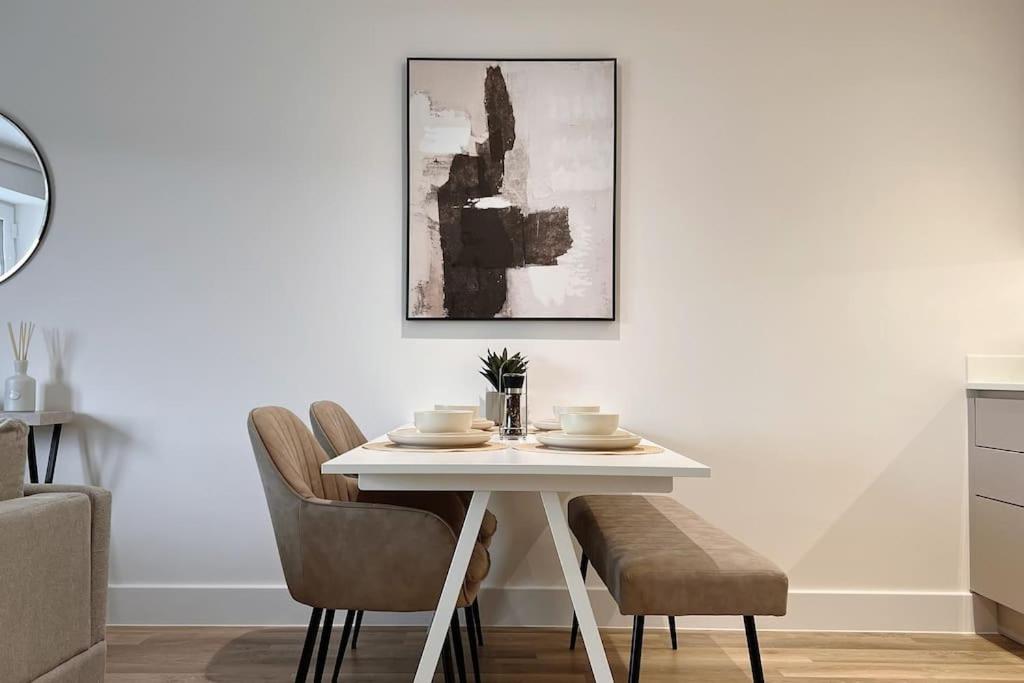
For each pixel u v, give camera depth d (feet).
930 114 10.80
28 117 10.80
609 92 10.73
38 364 10.69
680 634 10.28
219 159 10.80
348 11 10.84
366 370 10.72
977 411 10.40
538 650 9.53
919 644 9.95
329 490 8.39
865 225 10.76
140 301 10.73
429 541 6.59
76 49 10.84
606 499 9.55
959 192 10.75
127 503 10.64
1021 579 9.43
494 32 10.84
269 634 10.08
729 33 10.81
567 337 10.75
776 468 10.68
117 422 10.68
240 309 10.74
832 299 10.73
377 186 10.80
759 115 10.81
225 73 10.84
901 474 10.66
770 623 10.51
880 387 10.69
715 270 10.77
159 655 9.22
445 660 6.84
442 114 10.73
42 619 5.59
